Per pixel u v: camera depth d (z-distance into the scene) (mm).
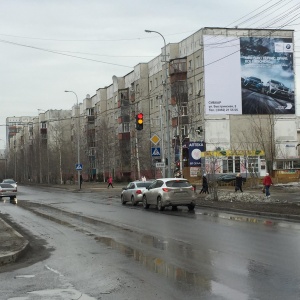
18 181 128625
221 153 53094
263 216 21359
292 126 57188
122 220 20344
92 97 103688
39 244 13711
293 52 57156
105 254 11578
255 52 56281
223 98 55531
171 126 62094
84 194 48094
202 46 55625
